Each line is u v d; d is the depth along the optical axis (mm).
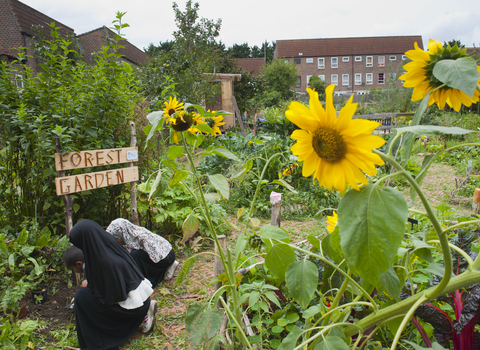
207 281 3711
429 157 892
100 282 2629
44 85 3795
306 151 813
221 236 2609
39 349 2645
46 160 3906
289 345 1082
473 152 9906
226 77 17125
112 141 4367
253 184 6379
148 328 2891
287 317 2115
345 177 791
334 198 6332
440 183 7711
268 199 6105
